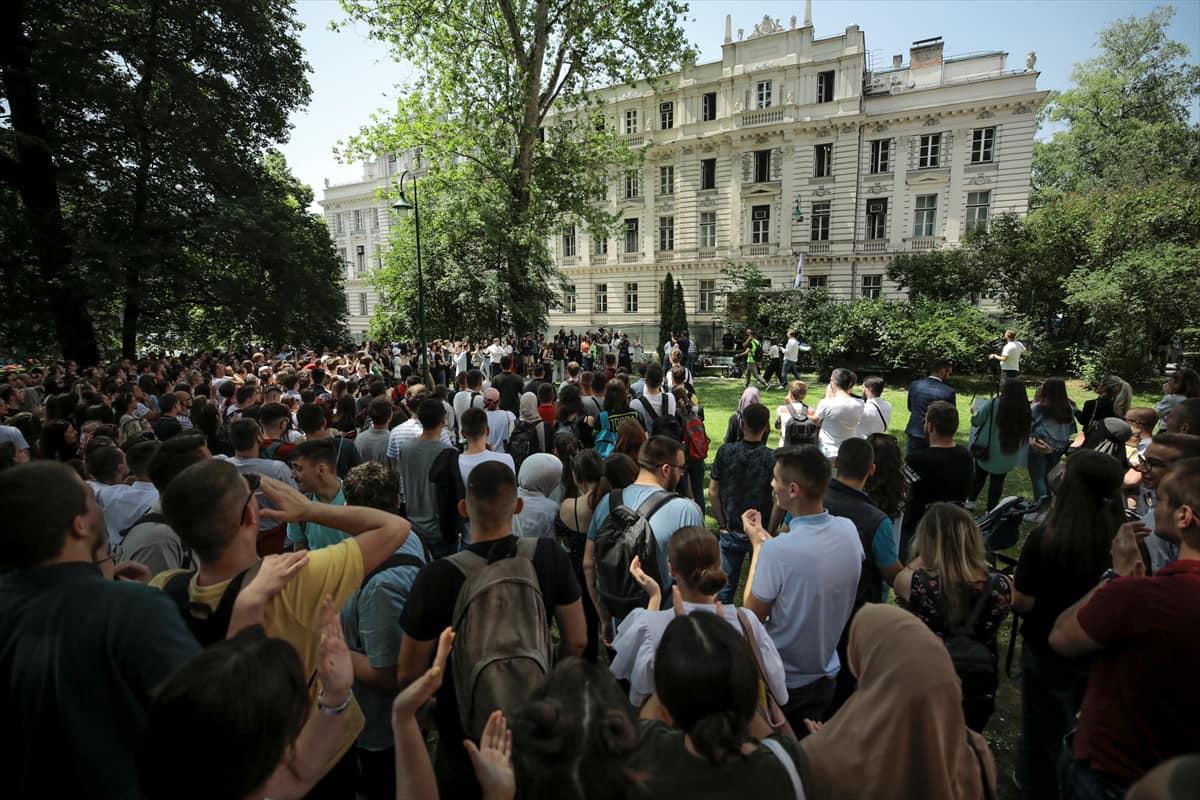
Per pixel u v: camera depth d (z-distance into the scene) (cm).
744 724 137
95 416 634
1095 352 1859
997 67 3025
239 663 116
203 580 190
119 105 1666
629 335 4041
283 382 900
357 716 222
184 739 107
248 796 113
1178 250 1680
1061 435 625
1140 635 182
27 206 1645
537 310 2336
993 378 1955
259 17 1920
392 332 2414
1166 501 200
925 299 2145
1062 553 259
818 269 3406
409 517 473
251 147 2097
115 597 156
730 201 3594
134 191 1775
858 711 144
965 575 255
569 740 114
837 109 3244
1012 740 358
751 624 221
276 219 2080
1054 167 4109
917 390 683
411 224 2312
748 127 3441
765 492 435
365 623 249
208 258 2005
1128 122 3606
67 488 162
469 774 215
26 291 1653
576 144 2372
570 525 388
